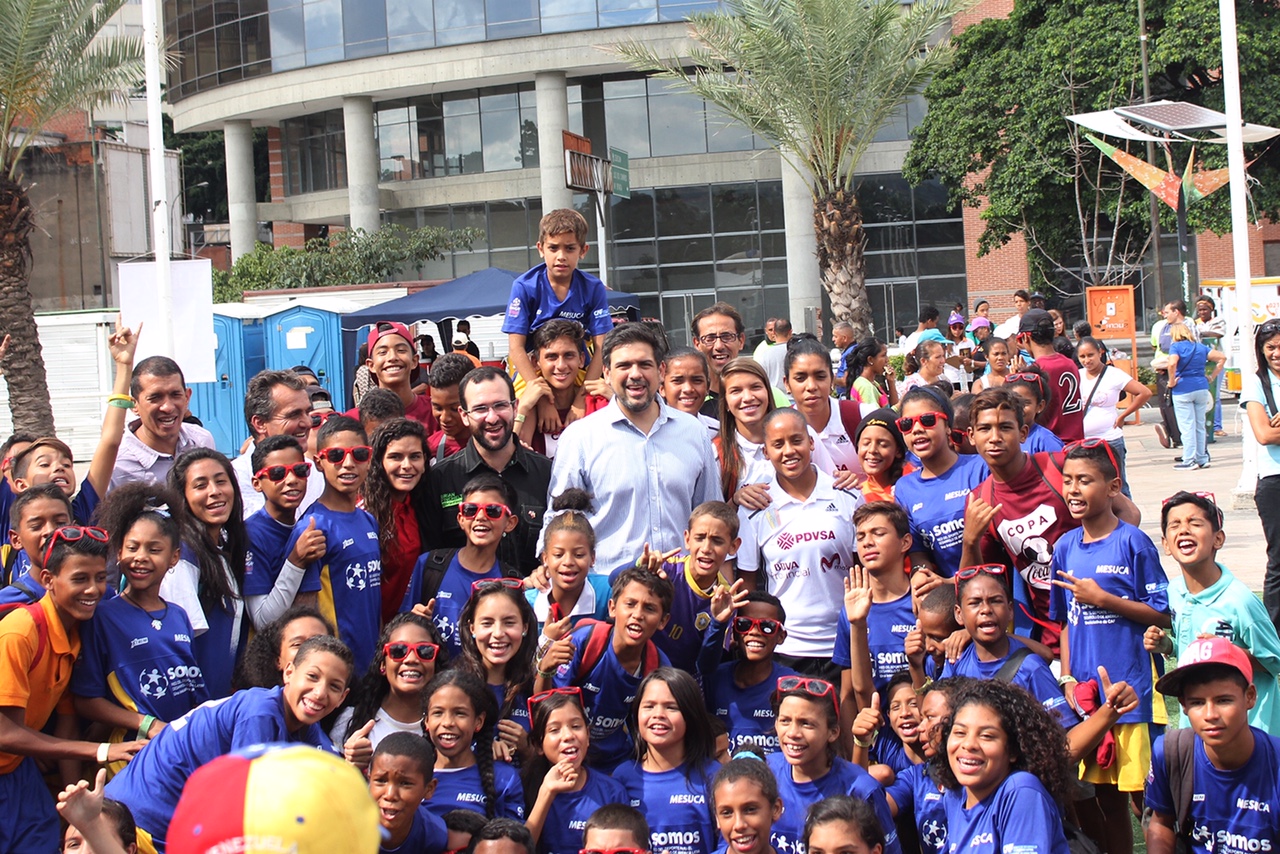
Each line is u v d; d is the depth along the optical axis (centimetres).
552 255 674
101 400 2011
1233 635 485
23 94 1709
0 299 1694
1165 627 510
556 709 469
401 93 3647
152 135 1165
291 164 3944
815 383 639
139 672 477
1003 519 555
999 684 429
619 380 561
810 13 2064
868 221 3506
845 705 541
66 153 2894
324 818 128
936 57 2195
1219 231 2406
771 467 606
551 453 641
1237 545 1041
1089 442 526
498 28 3462
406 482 565
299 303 2058
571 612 534
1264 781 413
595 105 3591
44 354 2014
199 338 1069
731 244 3588
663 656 527
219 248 4800
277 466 543
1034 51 2573
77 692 474
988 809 417
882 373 1139
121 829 383
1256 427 747
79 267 2900
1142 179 1769
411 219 3778
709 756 483
